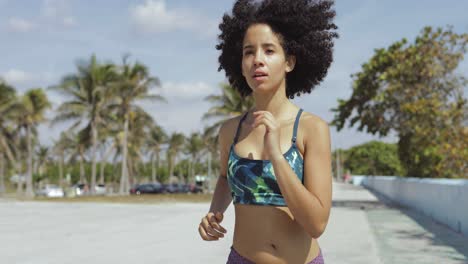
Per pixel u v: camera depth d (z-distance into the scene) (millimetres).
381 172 75250
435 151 19547
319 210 1673
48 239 10328
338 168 87125
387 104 20344
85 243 9617
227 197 2170
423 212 17156
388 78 19734
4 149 52156
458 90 19578
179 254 8109
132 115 43344
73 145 58719
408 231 11875
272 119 1682
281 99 1890
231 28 2166
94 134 40906
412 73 19516
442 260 7715
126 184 48031
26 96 48500
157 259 7637
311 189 1742
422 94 19953
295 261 1806
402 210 18984
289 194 1635
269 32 1870
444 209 13352
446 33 19422
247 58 1883
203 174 92500
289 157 1774
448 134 19438
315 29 2053
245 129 1923
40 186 80062
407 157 21797
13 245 9383
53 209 20984
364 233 11000
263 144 1806
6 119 46281
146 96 40656
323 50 2125
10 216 17016
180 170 87312
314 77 2209
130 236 10789
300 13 1953
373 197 30312
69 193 47094
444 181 14609
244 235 1854
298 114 1847
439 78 19594
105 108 40781
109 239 10242
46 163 92062
